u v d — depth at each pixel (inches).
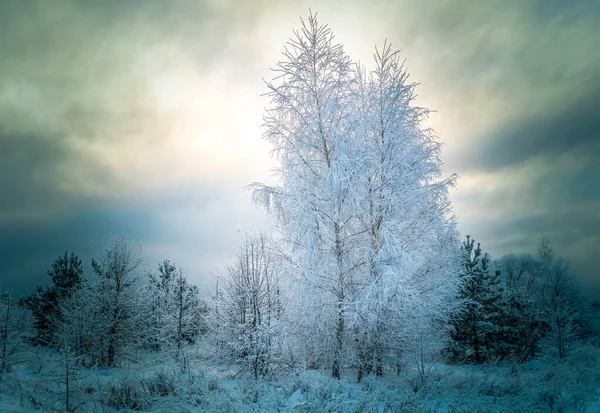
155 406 329.4
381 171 398.9
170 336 673.0
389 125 410.0
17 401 350.9
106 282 681.0
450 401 307.0
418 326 385.1
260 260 508.1
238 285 507.2
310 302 374.3
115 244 706.8
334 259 386.3
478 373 458.6
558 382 356.8
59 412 312.7
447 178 396.8
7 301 628.7
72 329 613.0
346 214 391.9
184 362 494.3
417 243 396.5
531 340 705.6
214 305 538.3
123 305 666.8
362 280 390.9
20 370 539.5
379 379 357.1
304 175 405.4
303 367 372.2
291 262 396.5
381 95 416.5
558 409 287.6
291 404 271.7
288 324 394.3
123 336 640.4
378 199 393.1
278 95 409.4
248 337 451.2
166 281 824.9
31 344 783.1
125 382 371.6
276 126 416.5
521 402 314.8
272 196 410.6
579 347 686.5
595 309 1007.0
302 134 414.9
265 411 260.2
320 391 280.2
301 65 414.3
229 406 280.8
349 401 254.4
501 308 682.8
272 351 427.5
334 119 406.6
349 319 364.2
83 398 342.6
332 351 389.4
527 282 1412.4
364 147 406.9
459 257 438.6
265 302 493.4
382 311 364.2
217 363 507.5
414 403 273.1
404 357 393.1
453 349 650.2
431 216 403.9
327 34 415.8
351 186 368.8
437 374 383.2
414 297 342.3
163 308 732.7
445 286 398.9
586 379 386.9
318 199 397.4
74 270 890.1
